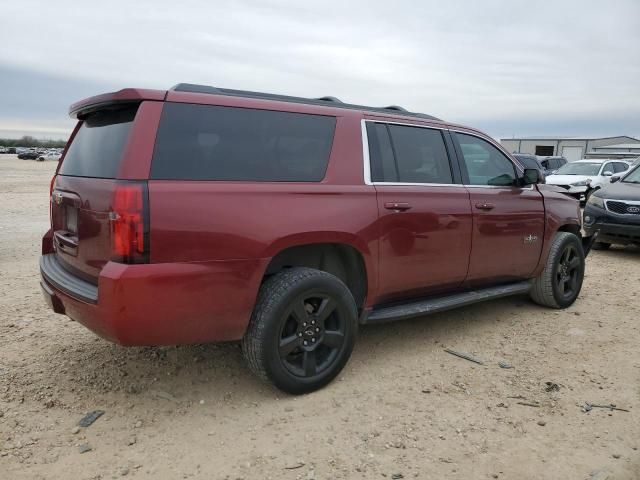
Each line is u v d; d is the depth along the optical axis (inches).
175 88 126.6
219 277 121.6
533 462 113.8
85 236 124.7
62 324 190.9
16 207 579.5
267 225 127.9
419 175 167.8
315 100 153.3
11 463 109.3
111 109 130.6
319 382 142.3
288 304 132.6
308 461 112.6
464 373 157.5
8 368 153.5
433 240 165.8
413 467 111.2
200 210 118.8
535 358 170.1
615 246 402.0
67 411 130.8
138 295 112.2
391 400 139.7
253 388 144.9
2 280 251.0
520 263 200.7
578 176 684.1
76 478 105.6
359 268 153.0
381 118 161.6
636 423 130.8
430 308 167.2
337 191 143.0
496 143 199.5
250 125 132.8
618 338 189.0
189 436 121.3
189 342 123.5
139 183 113.5
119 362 159.3
